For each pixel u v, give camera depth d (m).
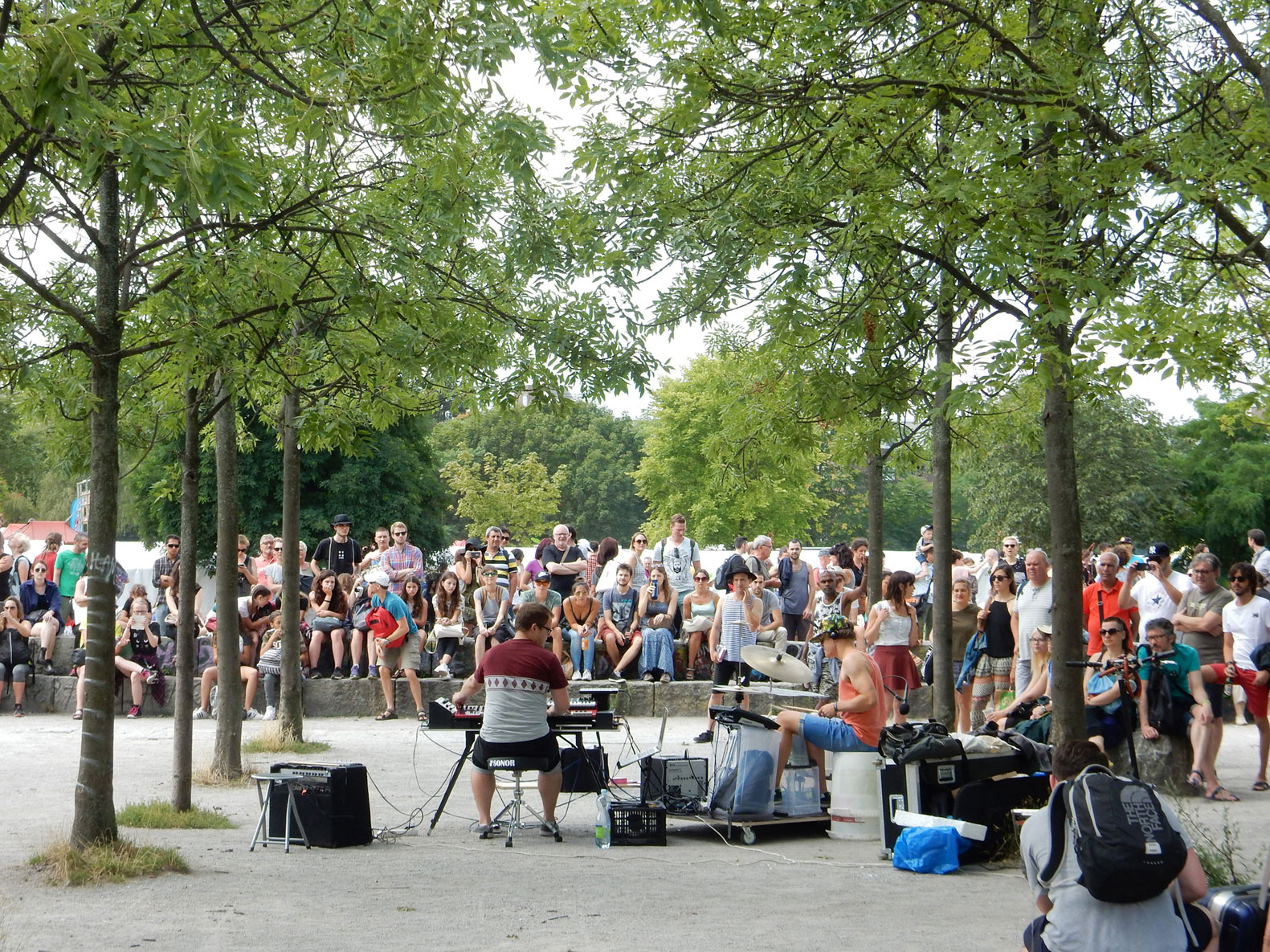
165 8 7.41
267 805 8.71
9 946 5.57
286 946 5.81
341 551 18.53
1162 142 7.95
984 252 8.05
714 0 7.57
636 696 17.11
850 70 8.75
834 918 6.66
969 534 84.06
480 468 62.97
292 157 9.31
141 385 10.34
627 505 80.19
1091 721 10.92
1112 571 11.68
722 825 9.43
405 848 8.86
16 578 18.58
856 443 12.26
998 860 8.44
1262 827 9.27
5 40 5.89
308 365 10.08
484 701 10.26
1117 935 4.39
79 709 17.58
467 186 8.87
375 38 7.57
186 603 9.84
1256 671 11.41
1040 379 7.30
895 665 12.89
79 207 8.38
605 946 5.98
